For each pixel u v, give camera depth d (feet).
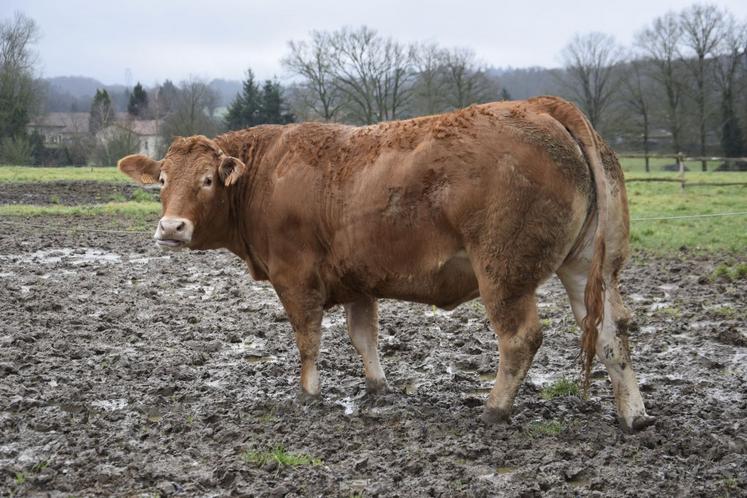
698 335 30.89
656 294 38.88
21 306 35.94
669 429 20.10
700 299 37.42
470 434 20.12
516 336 19.70
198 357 28.19
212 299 38.73
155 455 19.43
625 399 20.17
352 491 17.15
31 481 17.76
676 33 194.70
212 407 23.25
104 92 239.91
